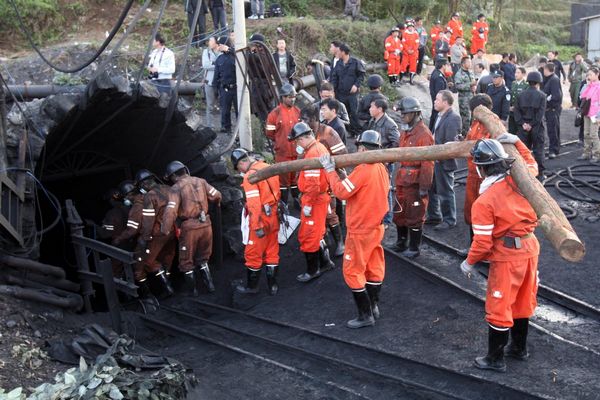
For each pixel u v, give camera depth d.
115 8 19.39
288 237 9.27
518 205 5.77
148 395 5.77
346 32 19.67
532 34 29.89
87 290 9.04
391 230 10.25
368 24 20.62
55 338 7.21
